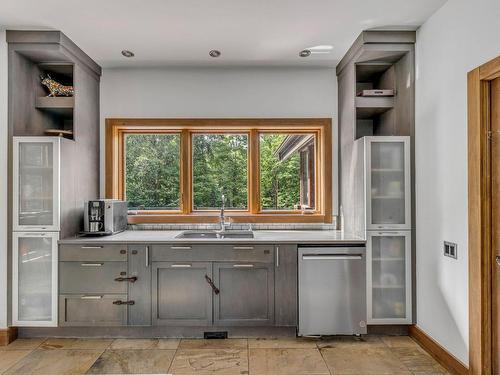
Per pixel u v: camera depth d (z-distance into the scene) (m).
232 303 3.03
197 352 2.79
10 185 2.98
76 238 3.12
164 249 3.04
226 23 2.78
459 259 2.40
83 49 3.25
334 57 3.48
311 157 3.93
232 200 3.90
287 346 2.89
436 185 2.69
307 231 3.65
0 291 2.97
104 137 3.74
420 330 2.93
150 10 2.58
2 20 2.74
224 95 3.77
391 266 3.10
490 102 2.17
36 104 3.27
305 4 2.51
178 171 3.90
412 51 3.00
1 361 2.65
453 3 2.44
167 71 3.77
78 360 2.66
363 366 2.56
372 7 2.57
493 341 2.17
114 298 3.03
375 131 3.73
